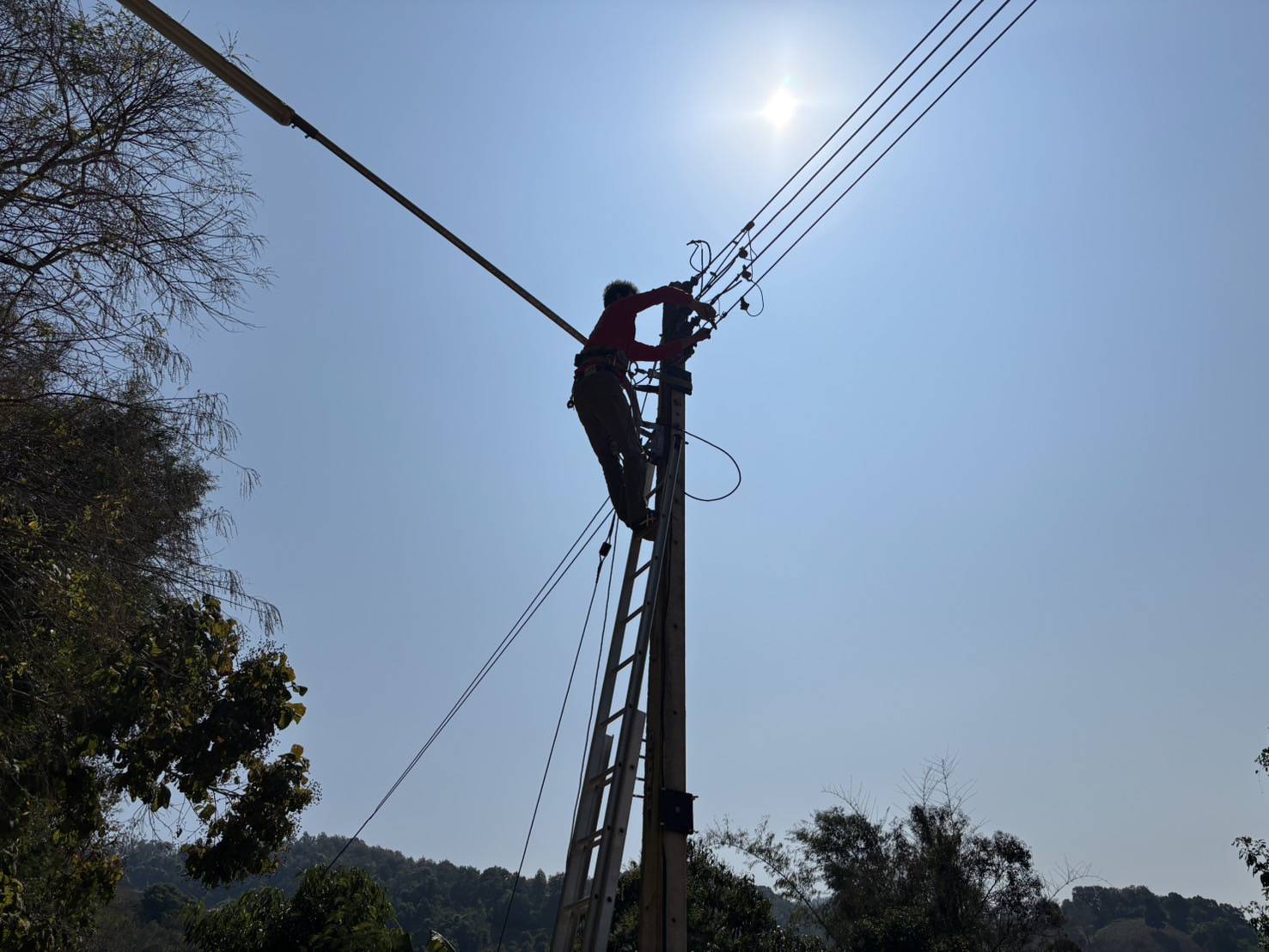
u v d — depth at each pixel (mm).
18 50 9086
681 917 5793
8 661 9297
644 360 7180
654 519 6785
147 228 9359
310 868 11914
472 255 6801
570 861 5816
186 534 10539
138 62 9453
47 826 12719
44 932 12508
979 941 25938
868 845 29406
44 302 9141
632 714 5863
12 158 9078
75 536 9484
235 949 11414
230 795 13680
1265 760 19281
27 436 9367
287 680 13656
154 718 12305
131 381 9828
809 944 24359
